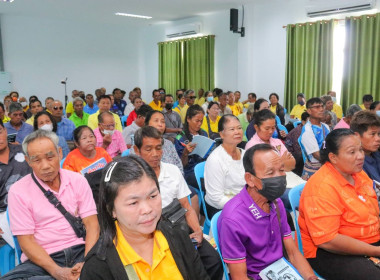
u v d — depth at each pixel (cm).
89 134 267
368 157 223
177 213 186
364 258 163
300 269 157
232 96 719
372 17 630
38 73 951
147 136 199
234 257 144
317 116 311
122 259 96
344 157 167
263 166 142
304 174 320
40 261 162
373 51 644
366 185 183
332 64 692
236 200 151
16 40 907
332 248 163
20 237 168
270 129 279
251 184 148
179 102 749
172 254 103
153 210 94
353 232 168
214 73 906
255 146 148
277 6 754
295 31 721
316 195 167
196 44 920
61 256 172
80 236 179
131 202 92
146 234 101
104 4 761
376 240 173
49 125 338
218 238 156
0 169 235
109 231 98
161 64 1033
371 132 214
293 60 738
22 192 171
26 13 866
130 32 1101
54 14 880
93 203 186
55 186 179
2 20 880
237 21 792
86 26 1012
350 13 659
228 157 238
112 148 353
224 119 239
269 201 151
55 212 174
